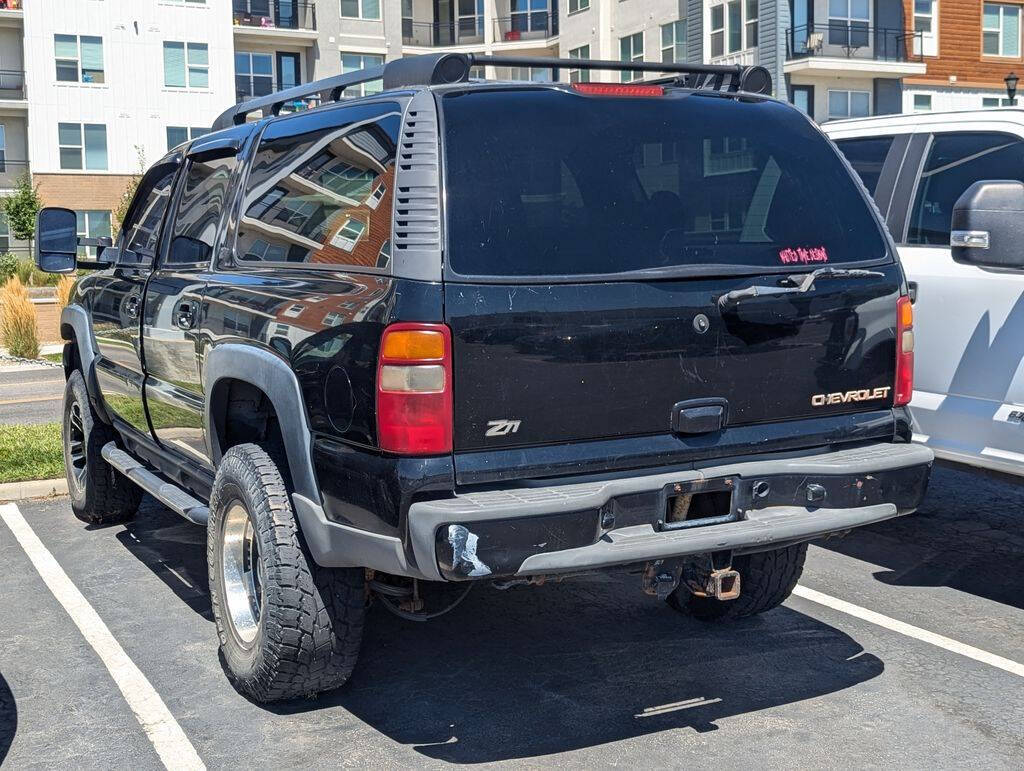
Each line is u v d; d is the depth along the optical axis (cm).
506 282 349
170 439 531
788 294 385
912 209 590
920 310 568
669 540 355
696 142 397
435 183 353
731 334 379
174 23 4806
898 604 540
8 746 398
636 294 364
